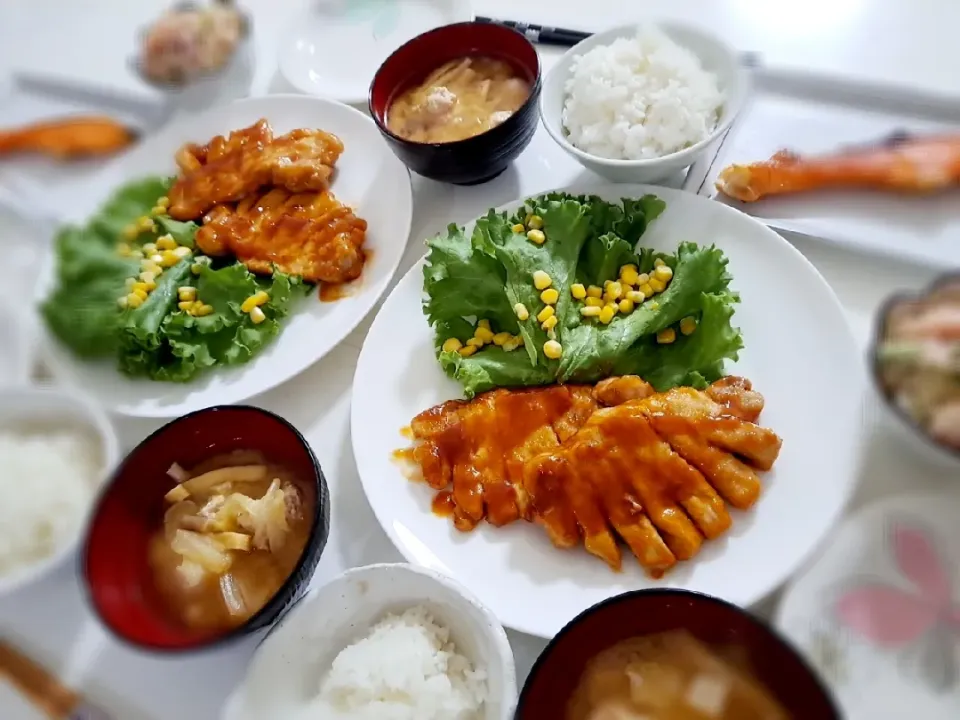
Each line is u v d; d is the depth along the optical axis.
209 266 0.49
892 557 0.30
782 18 0.51
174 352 0.44
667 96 0.43
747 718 0.26
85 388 0.44
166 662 0.33
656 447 0.34
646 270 0.42
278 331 0.46
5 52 0.68
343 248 0.47
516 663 0.32
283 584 0.31
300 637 0.30
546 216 0.42
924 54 0.46
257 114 0.58
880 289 0.38
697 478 0.33
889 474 0.32
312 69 0.61
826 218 0.40
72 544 0.35
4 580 0.34
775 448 0.33
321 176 0.51
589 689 0.28
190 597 0.33
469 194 0.50
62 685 0.33
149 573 0.34
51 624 0.35
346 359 0.45
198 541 0.34
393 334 0.43
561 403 0.38
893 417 0.31
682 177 0.46
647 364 0.39
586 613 0.27
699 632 0.27
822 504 0.32
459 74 0.51
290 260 0.48
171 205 0.53
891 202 0.39
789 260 0.39
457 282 0.41
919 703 0.27
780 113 0.44
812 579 0.30
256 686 0.29
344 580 0.30
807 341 0.37
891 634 0.28
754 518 0.33
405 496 0.38
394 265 0.47
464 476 0.37
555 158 0.51
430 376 0.42
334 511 0.39
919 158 0.40
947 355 0.31
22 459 0.37
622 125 0.44
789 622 0.29
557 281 0.41
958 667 0.27
